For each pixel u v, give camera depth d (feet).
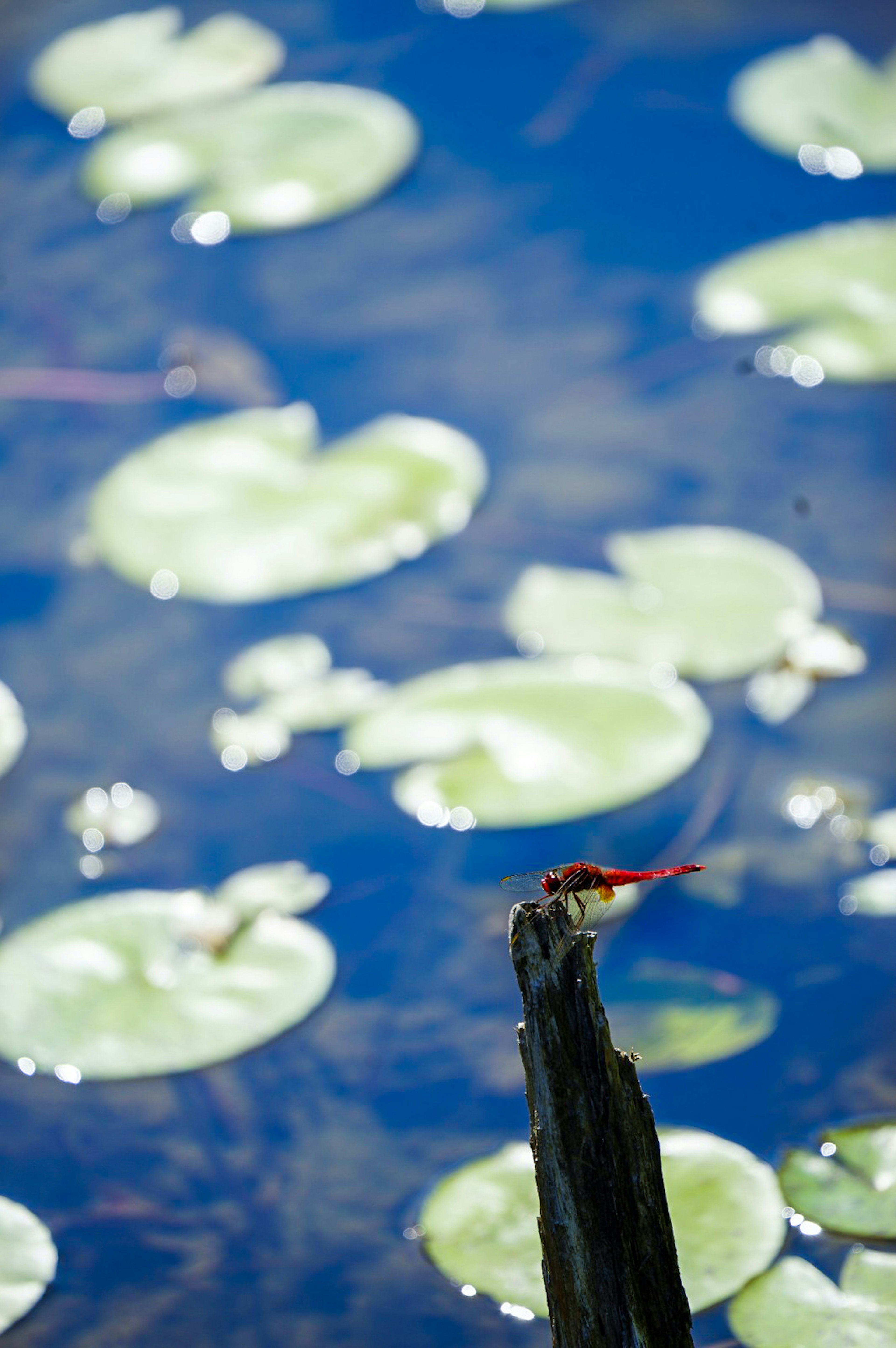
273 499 9.57
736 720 9.14
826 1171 8.45
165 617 9.41
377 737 9.16
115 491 9.62
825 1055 8.62
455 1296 8.37
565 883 8.01
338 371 9.91
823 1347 8.23
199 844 9.02
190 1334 8.36
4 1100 8.63
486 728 9.12
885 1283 8.30
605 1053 7.95
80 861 9.00
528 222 10.25
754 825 8.98
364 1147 8.57
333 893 8.91
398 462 9.64
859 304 9.92
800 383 9.77
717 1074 8.61
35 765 9.17
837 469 9.58
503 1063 8.66
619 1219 7.97
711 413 9.73
